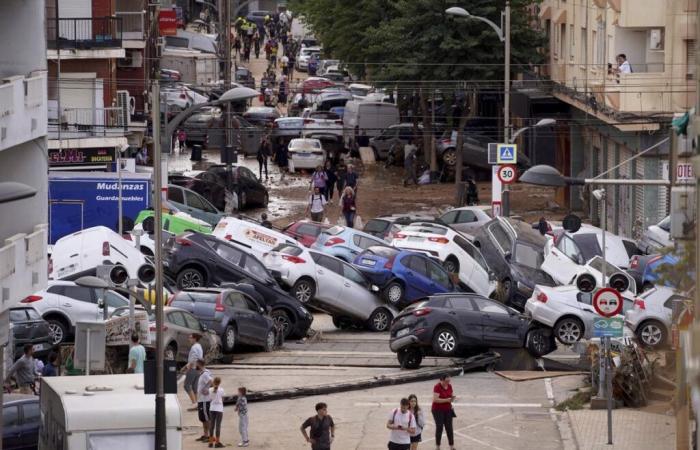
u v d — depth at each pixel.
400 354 57.69
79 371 51.59
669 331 44.94
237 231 70.88
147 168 91.31
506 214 83.75
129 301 54.97
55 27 90.75
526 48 106.38
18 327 55.12
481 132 116.94
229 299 59.47
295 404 52.03
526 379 55.88
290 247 67.44
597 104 87.12
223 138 114.75
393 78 108.06
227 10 110.06
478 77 105.94
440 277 70.06
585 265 68.44
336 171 108.56
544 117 104.94
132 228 76.25
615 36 85.75
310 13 128.12
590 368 54.47
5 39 49.03
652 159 80.88
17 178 49.69
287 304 64.94
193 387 51.03
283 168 120.19
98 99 93.62
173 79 136.25
